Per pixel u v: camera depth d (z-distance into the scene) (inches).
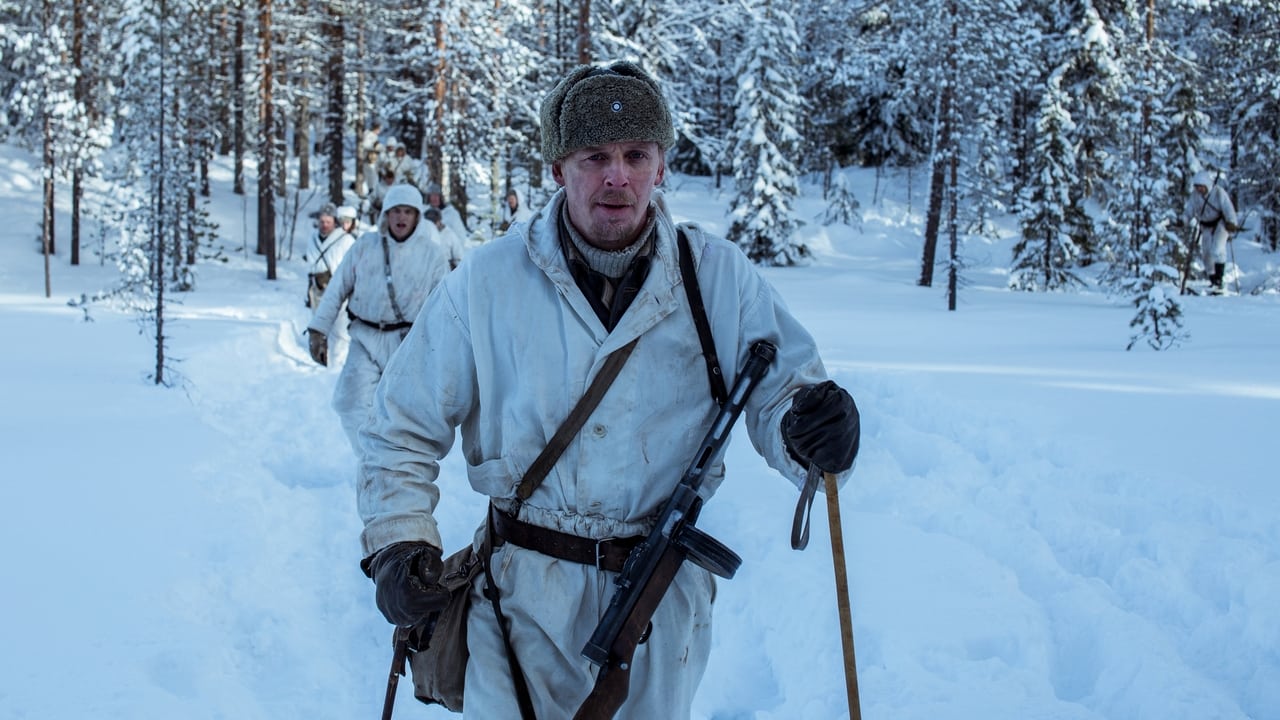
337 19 1179.9
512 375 91.0
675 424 91.3
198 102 688.4
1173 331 433.7
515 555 91.5
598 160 86.8
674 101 1126.4
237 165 1244.5
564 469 90.4
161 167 406.6
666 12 1104.2
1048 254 834.8
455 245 401.1
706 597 95.7
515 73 1041.5
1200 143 910.4
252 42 1139.3
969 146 931.3
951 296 630.5
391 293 253.9
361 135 1357.0
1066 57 953.5
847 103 1382.9
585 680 91.4
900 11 808.3
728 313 91.6
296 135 1617.9
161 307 379.9
